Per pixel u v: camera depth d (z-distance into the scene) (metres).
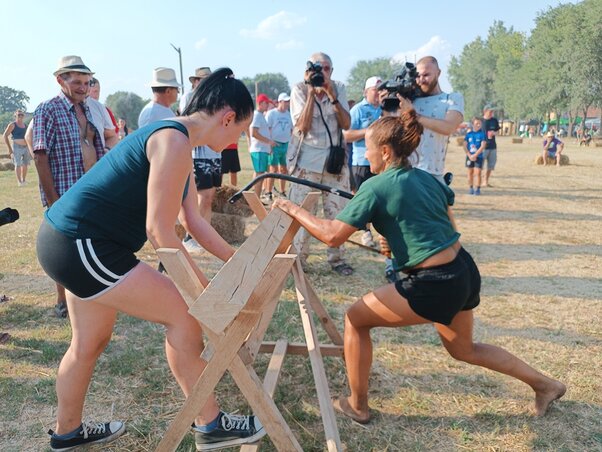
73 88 4.02
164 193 2.02
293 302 4.67
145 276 2.18
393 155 2.60
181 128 2.11
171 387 3.27
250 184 2.89
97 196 2.13
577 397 3.21
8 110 125.69
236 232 6.85
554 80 54.94
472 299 2.67
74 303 2.35
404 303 2.58
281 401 3.14
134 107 72.38
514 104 62.34
